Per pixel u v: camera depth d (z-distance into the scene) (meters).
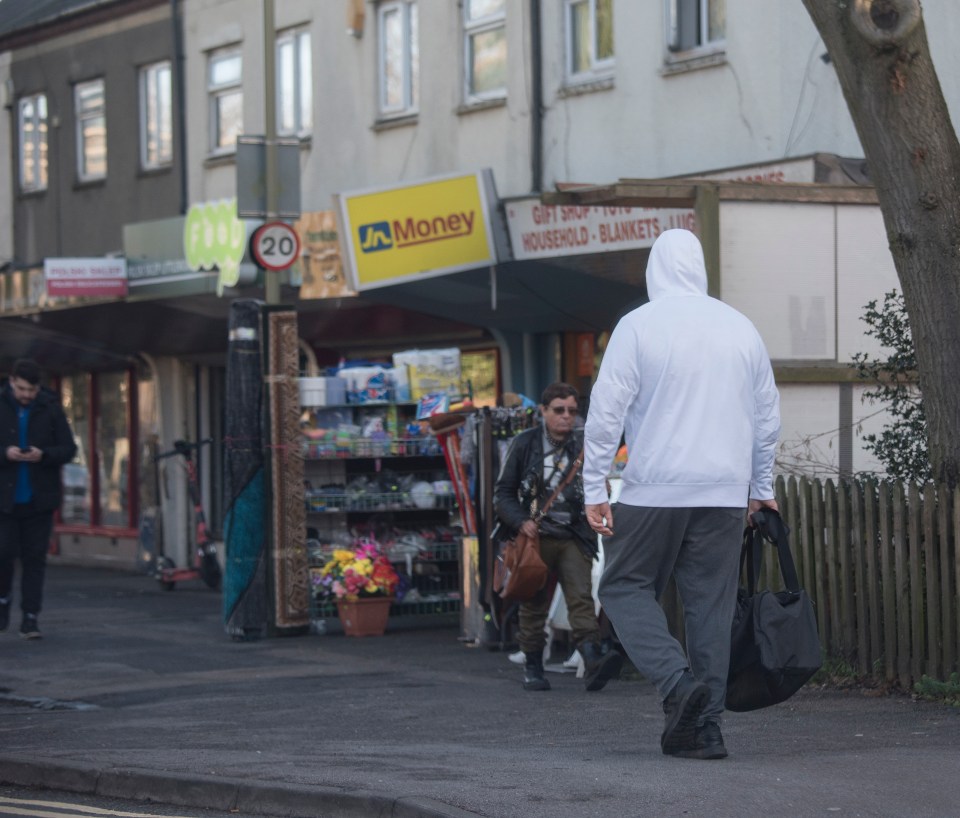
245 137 18.88
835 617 11.77
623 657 12.16
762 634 8.46
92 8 30.00
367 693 12.87
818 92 18.19
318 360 26.42
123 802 8.91
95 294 24.56
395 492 18.12
